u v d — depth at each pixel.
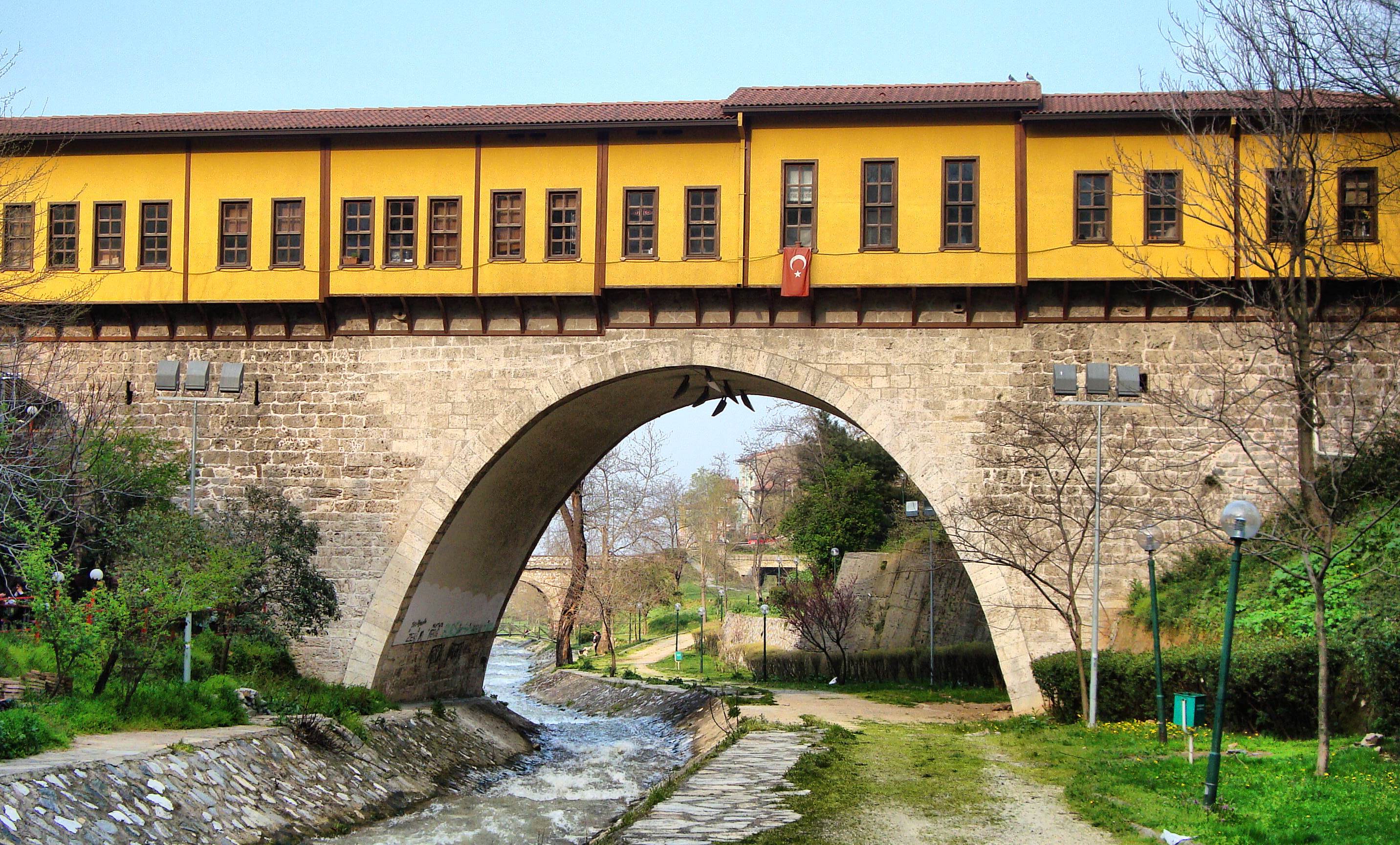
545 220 33.00
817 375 32.09
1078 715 28.28
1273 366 30.69
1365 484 27.81
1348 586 25.41
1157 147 31.16
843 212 31.98
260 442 34.09
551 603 71.62
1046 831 16.08
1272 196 28.69
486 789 29.00
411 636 34.97
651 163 32.81
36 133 33.81
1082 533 29.31
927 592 52.38
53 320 33.41
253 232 34.09
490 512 36.53
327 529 33.50
